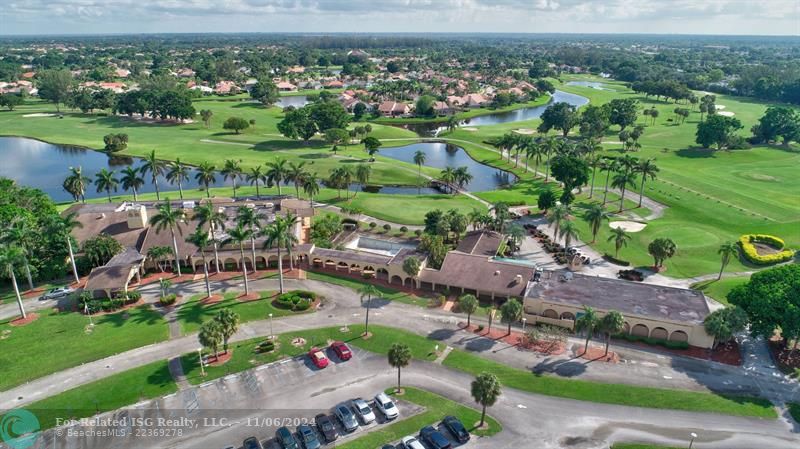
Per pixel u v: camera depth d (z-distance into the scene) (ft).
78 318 284.41
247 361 244.83
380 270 338.34
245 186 543.80
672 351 253.44
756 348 255.09
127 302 300.40
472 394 193.36
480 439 195.31
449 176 508.53
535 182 562.66
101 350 254.27
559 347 256.73
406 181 573.33
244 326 276.82
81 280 329.93
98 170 612.70
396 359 213.46
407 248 373.81
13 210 341.00
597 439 196.13
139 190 542.57
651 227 414.62
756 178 551.18
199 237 298.35
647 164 456.86
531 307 283.38
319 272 345.10
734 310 245.24
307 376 233.96
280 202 442.09
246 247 352.08
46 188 549.13
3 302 303.89
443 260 332.80
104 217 380.99
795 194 490.90
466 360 245.24
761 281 255.70
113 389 224.94
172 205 422.41
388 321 281.74
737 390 224.12
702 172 575.79
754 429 201.57
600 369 238.89
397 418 207.10
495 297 304.30
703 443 194.18
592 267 346.95
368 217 448.65
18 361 245.45
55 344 259.39
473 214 393.09
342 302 304.09
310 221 427.74
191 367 240.32
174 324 278.26
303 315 288.51
